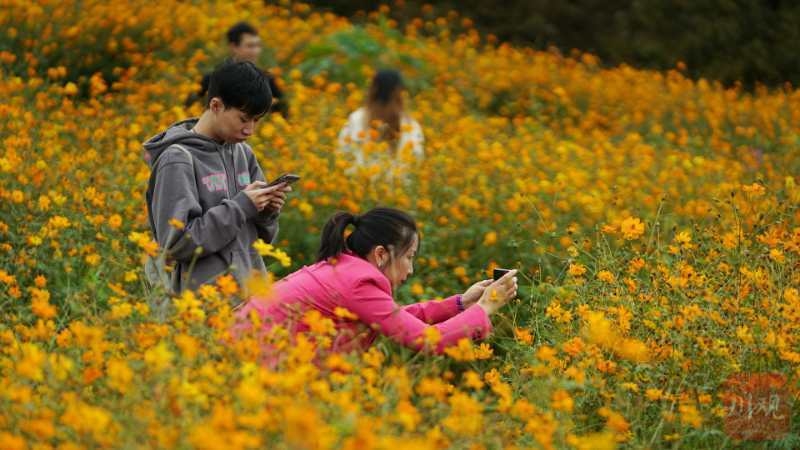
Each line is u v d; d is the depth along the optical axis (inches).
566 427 261.1
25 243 382.0
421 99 783.1
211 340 241.0
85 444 214.2
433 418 239.5
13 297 303.3
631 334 310.2
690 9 1255.5
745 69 1230.9
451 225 465.7
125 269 358.3
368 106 537.3
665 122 859.4
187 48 825.5
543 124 802.2
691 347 295.6
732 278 326.3
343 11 1261.1
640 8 1268.5
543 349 272.5
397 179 494.3
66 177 433.7
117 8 805.2
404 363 256.4
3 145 480.7
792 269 333.4
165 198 297.4
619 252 368.2
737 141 810.2
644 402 292.8
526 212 480.7
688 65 1245.7
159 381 216.8
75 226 392.2
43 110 563.5
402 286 432.8
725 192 510.6
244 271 301.7
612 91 902.4
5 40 737.6
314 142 523.5
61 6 784.9
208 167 304.3
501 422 261.0
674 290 319.3
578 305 327.3
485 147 550.6
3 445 199.8
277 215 315.3
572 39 1280.8
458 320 291.4
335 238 295.6
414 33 1035.3
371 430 214.5
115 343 255.3
